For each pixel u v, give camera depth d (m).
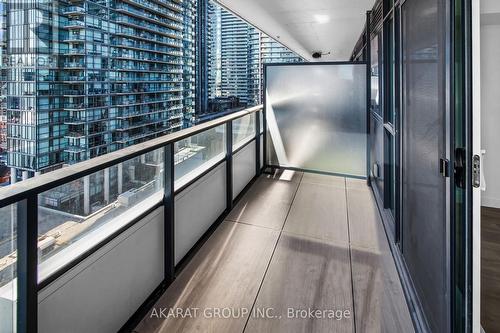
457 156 1.26
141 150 1.77
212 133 3.00
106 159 1.55
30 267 1.14
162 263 2.12
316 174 4.79
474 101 1.17
